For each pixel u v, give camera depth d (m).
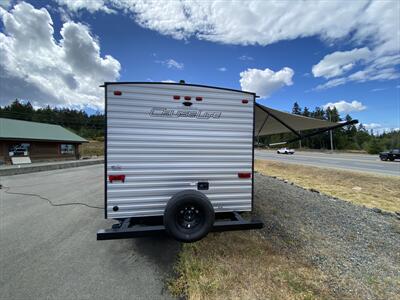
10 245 3.66
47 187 8.95
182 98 3.34
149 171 3.25
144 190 3.24
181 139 3.35
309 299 2.33
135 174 3.20
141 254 3.39
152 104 3.24
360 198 7.39
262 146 6.41
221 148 3.50
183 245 3.61
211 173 3.48
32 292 2.47
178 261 3.17
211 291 2.44
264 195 6.93
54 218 5.05
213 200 3.51
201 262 3.04
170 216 3.03
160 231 3.07
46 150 22.73
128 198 3.19
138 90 3.19
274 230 4.21
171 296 2.43
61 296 2.41
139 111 3.20
